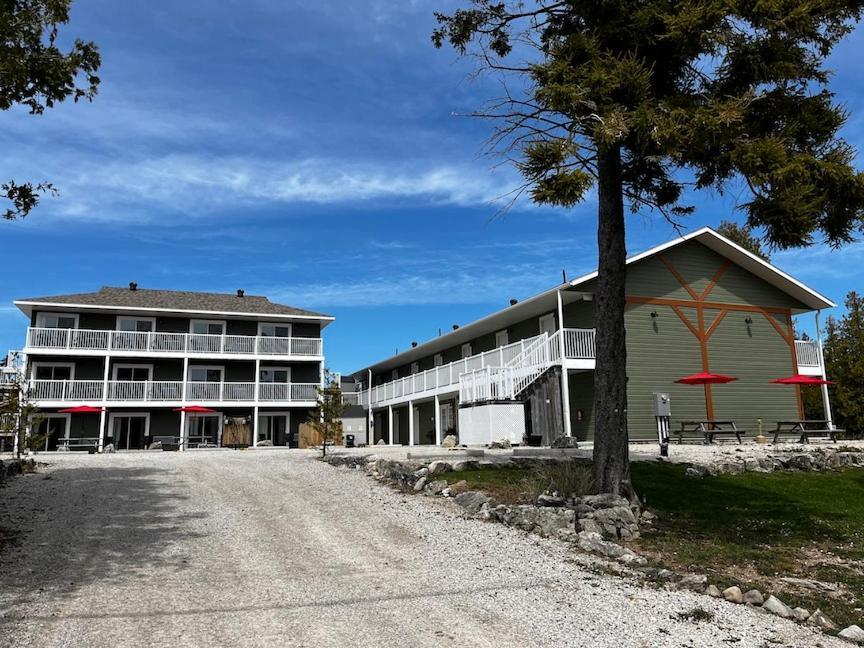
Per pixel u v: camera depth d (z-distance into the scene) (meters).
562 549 7.96
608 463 10.08
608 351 10.31
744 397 24.69
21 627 5.05
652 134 8.23
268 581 6.48
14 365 29.44
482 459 14.04
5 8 8.52
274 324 34.91
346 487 12.45
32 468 15.14
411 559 7.43
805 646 5.12
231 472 14.72
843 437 25.84
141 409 30.81
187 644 4.77
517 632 5.16
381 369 43.66
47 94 9.41
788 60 8.96
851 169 8.30
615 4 9.30
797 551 8.23
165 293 35.44
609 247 10.47
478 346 31.72
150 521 9.23
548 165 8.84
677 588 6.52
